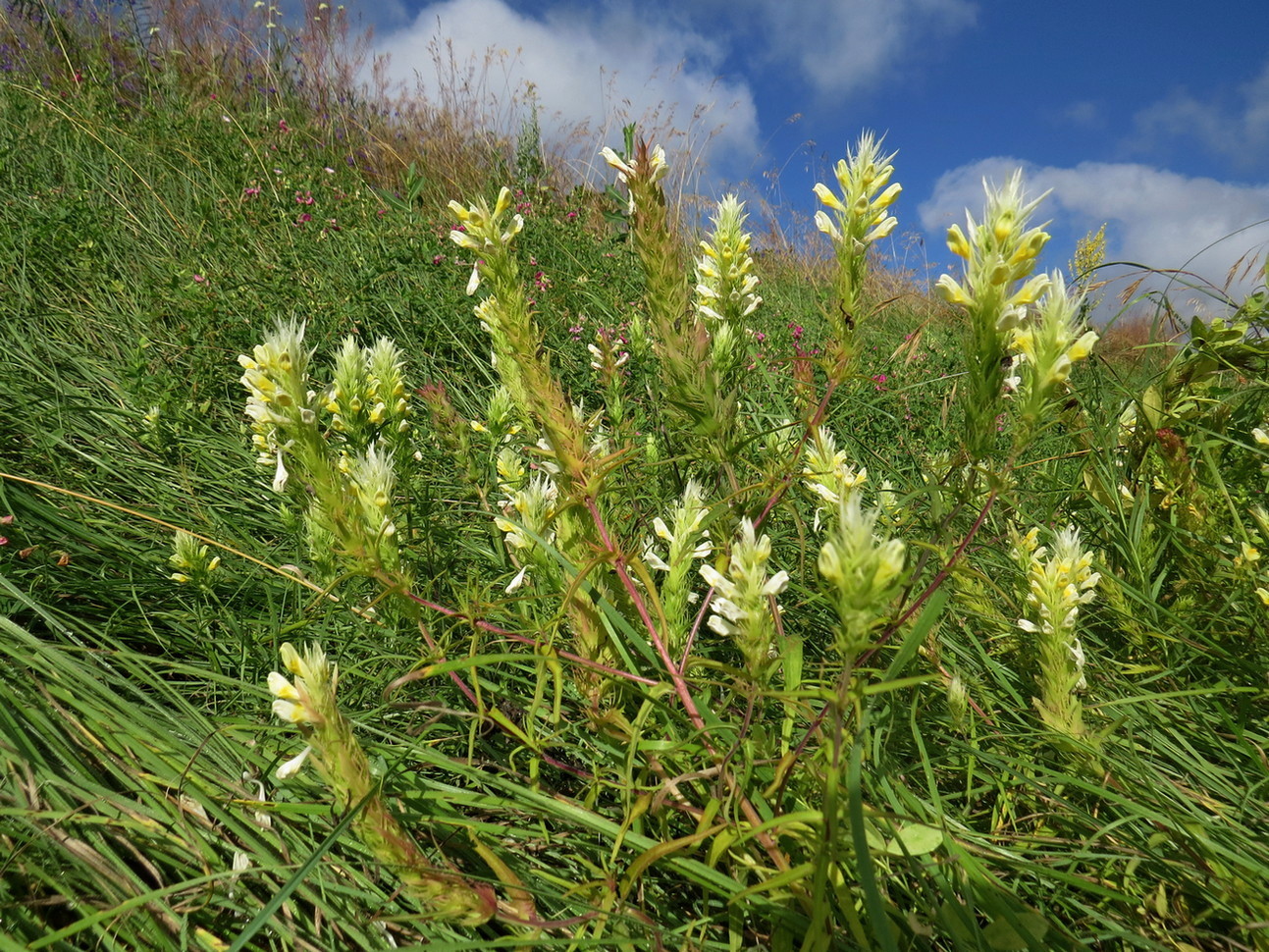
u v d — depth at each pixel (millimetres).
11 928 266
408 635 396
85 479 548
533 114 1697
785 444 479
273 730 353
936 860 291
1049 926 264
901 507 418
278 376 298
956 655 434
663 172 355
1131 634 422
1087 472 497
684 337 362
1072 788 350
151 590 470
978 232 275
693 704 307
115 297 834
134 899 265
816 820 251
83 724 339
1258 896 285
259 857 299
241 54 1847
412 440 495
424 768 369
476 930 290
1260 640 389
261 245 1008
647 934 284
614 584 365
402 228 1138
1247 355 454
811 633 459
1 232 825
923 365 1018
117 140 1219
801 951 252
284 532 562
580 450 330
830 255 1661
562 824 341
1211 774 358
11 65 1502
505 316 326
